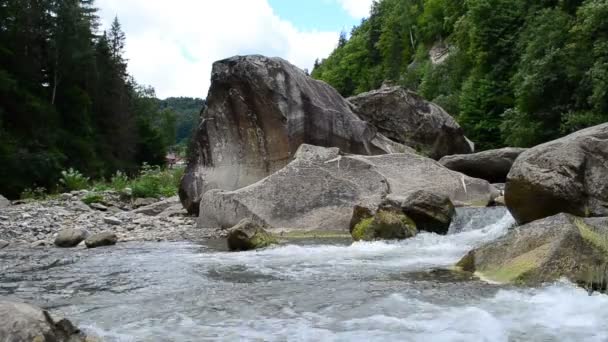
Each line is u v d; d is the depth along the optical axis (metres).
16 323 3.58
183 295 6.83
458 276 7.56
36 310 3.77
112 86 58.25
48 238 14.47
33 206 20.02
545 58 28.27
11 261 10.47
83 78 52.12
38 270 9.27
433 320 5.28
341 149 17.89
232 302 6.32
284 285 7.25
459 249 10.33
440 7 67.81
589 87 26.81
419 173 15.52
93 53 53.44
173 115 104.00
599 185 9.42
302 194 14.34
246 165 17.50
